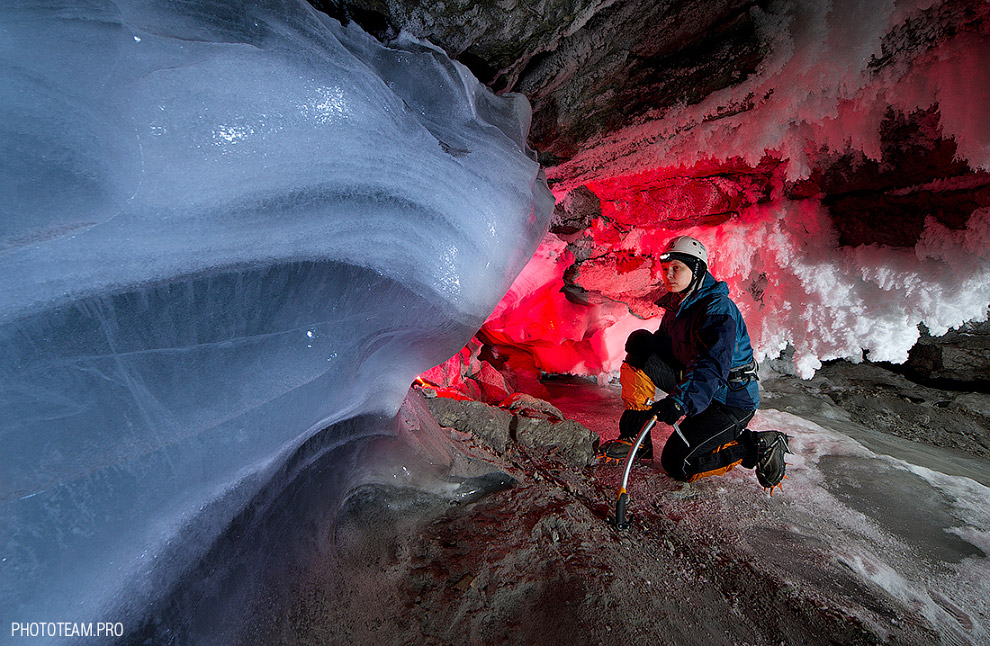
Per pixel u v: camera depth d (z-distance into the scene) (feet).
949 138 9.31
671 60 8.73
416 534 6.63
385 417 6.67
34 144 3.05
